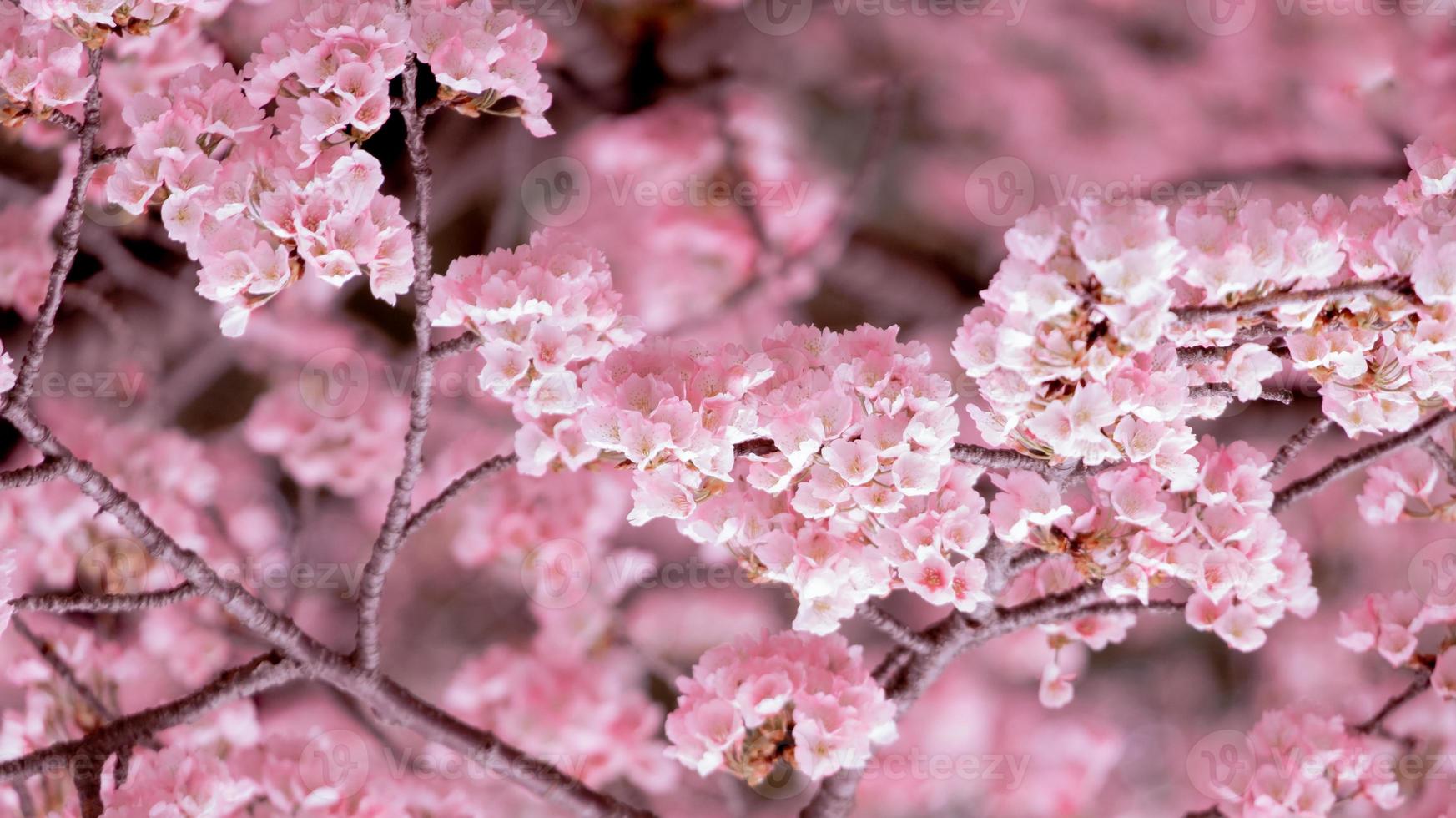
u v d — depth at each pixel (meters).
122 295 3.42
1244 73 3.18
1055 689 2.86
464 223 3.42
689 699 2.79
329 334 3.49
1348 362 2.69
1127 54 3.18
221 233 2.68
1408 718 3.07
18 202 3.12
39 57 2.71
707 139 3.28
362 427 3.32
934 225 3.35
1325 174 3.18
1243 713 3.67
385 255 2.69
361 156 2.68
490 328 2.71
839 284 3.34
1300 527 3.61
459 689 3.11
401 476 2.80
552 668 3.12
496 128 3.34
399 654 3.22
